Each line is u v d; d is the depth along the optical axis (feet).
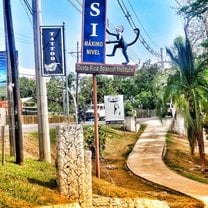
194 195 57.52
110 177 71.77
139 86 265.54
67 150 43.16
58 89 202.90
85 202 43.19
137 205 46.68
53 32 54.08
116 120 93.76
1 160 51.62
